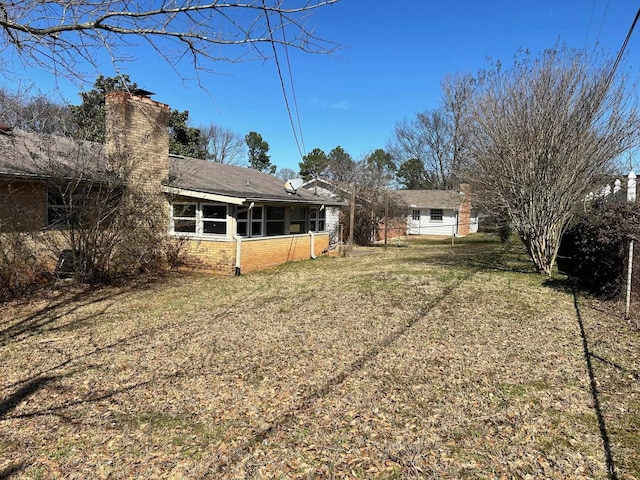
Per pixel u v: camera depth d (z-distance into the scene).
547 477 2.78
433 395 4.00
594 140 9.92
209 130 38.62
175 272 11.52
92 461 3.02
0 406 3.85
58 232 9.01
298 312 7.25
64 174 8.51
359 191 23.55
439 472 2.85
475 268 12.66
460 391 4.08
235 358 5.03
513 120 10.63
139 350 5.32
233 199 10.97
